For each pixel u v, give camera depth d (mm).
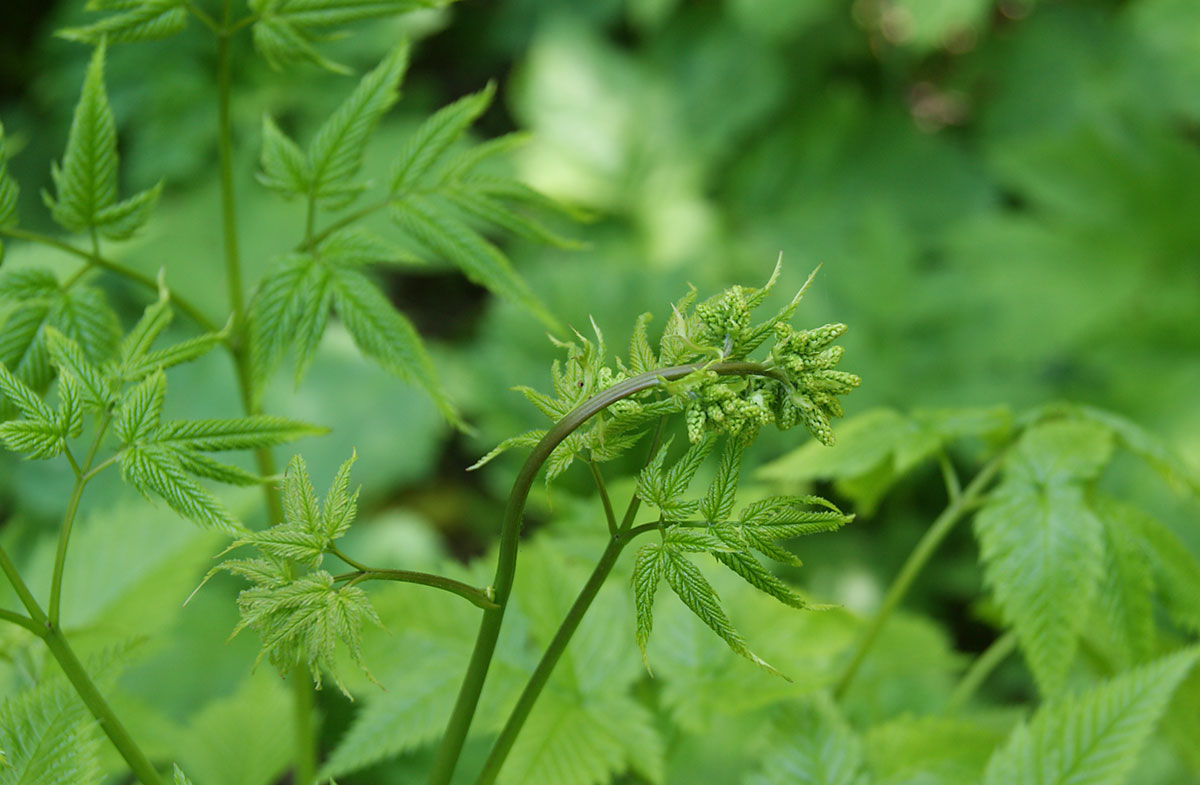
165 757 790
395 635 766
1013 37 1921
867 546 1450
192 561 813
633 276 1497
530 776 736
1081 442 762
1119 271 1556
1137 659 743
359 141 742
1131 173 1596
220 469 680
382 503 1695
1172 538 754
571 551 804
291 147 742
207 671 1088
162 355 693
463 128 749
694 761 829
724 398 638
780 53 1899
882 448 781
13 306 743
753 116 1875
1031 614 743
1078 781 723
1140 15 1720
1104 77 1835
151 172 1523
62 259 794
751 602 783
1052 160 1628
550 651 676
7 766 677
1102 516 752
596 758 742
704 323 648
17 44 1944
